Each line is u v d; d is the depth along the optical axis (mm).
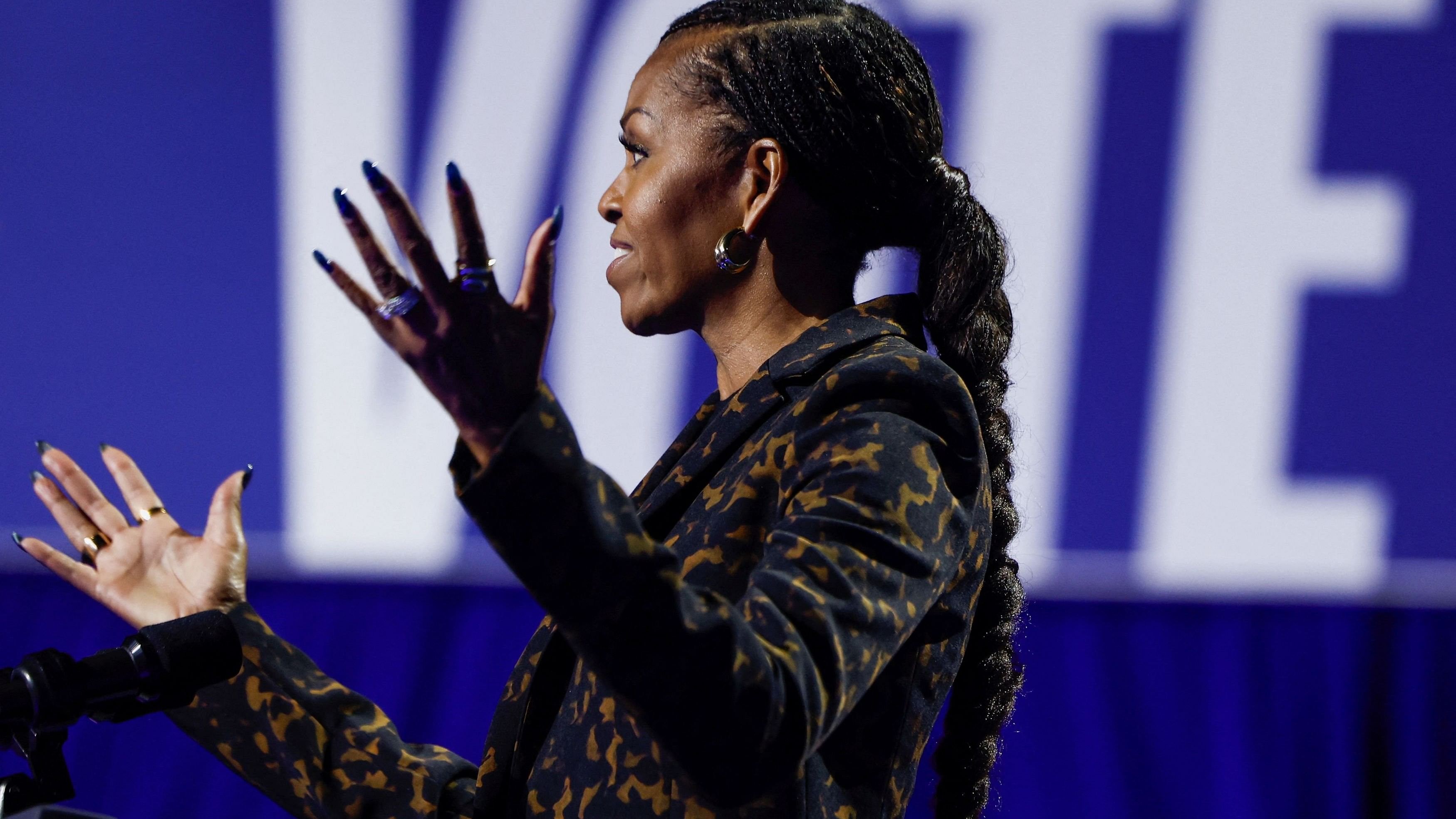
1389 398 11312
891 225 3561
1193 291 11367
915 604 2699
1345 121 11312
